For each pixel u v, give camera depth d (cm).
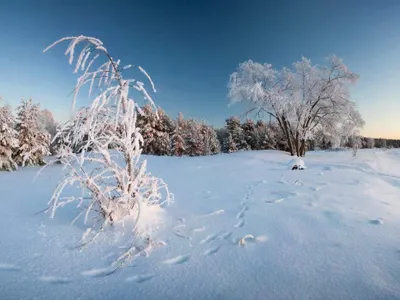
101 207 423
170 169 1391
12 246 371
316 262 314
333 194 657
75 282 281
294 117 2305
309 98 2355
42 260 329
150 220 443
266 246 362
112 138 445
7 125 1670
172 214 497
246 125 5578
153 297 253
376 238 381
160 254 343
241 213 514
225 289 264
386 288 257
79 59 413
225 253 344
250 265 312
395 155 2275
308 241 375
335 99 2333
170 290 265
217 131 7250
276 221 461
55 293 260
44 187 923
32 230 435
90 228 394
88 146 441
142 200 458
